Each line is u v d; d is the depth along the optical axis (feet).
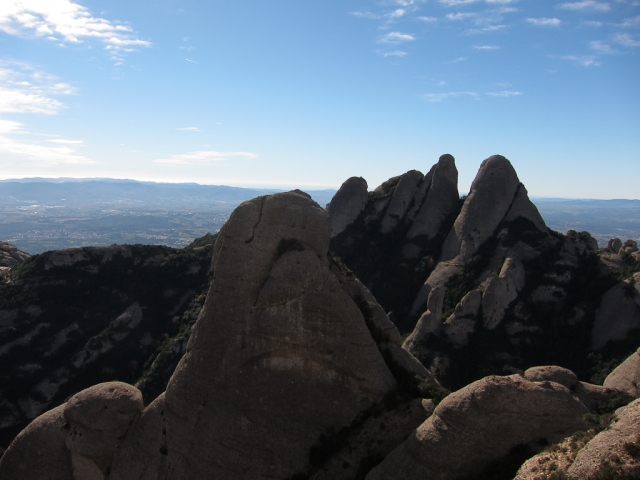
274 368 83.46
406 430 73.92
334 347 81.87
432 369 149.89
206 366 86.48
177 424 85.05
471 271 180.75
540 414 62.28
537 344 156.04
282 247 90.27
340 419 78.69
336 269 99.91
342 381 81.71
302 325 82.89
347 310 83.56
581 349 152.05
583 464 50.98
